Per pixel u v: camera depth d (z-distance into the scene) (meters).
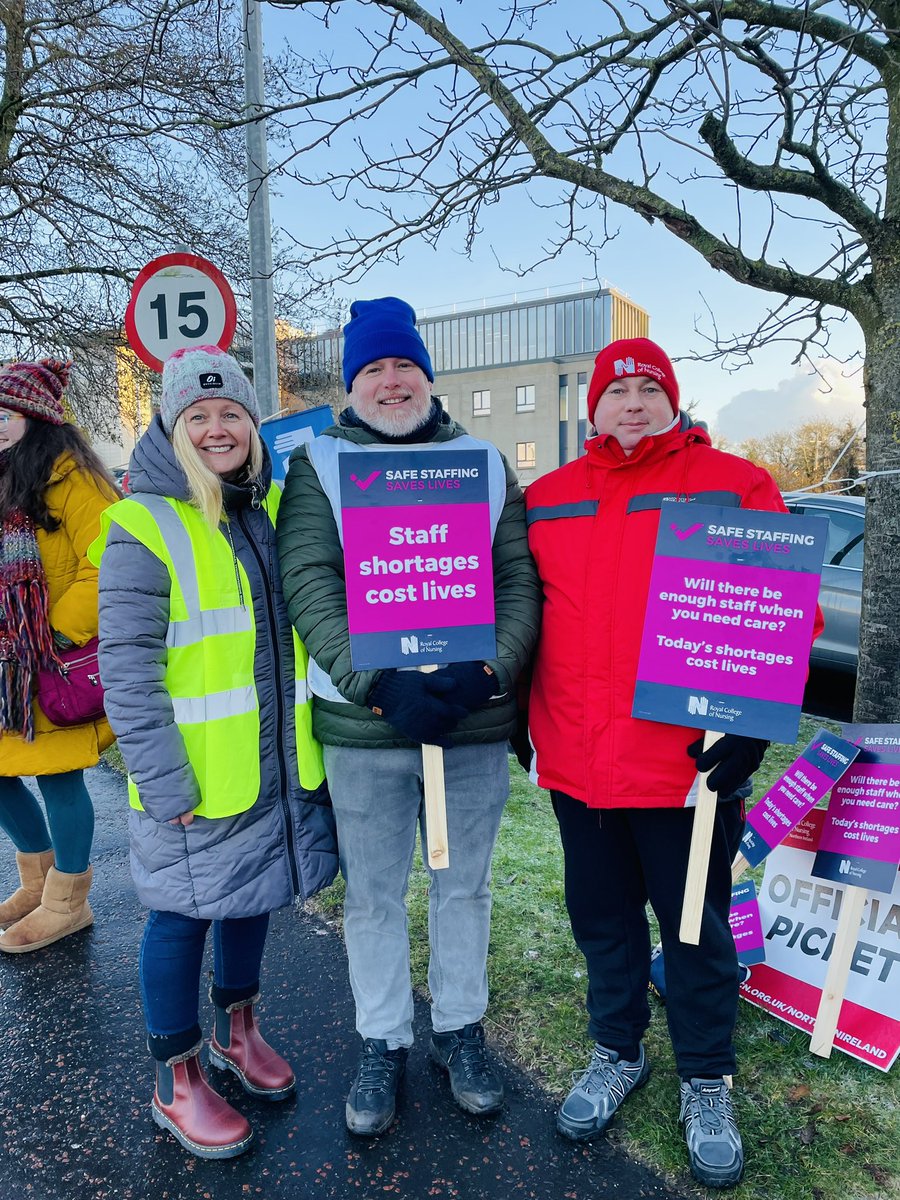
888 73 2.40
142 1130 2.11
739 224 2.48
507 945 2.85
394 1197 1.86
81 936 3.09
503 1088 2.19
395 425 2.09
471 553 1.96
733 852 2.04
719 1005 1.98
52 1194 1.91
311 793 2.10
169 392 1.92
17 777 2.98
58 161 8.03
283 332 10.67
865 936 2.35
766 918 2.57
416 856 3.53
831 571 6.41
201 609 1.89
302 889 2.03
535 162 2.86
